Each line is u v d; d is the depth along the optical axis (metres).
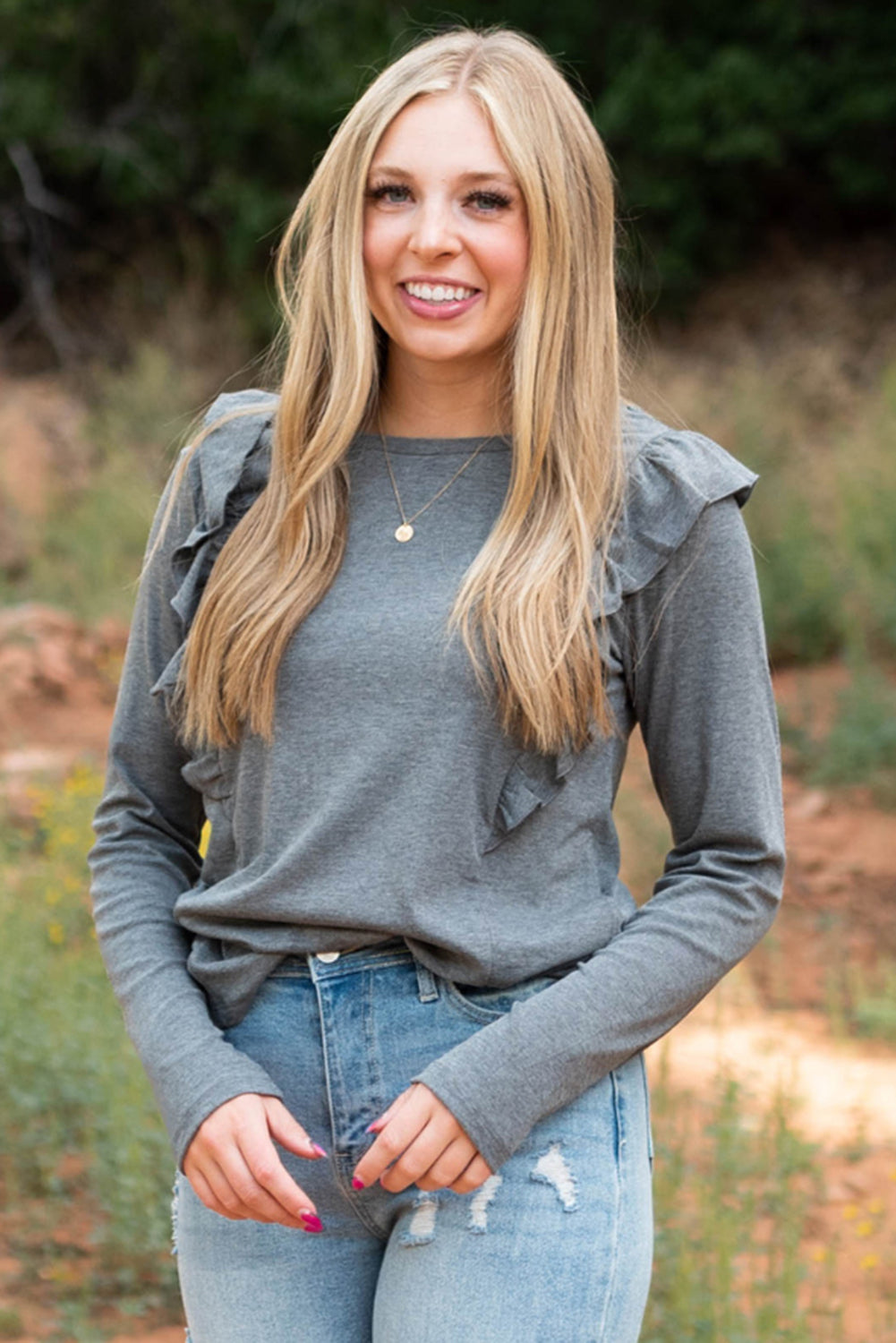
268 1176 1.98
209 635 2.19
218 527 2.27
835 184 18.06
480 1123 1.94
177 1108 2.04
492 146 2.16
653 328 17.78
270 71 17.89
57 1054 4.91
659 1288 4.05
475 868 2.09
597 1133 2.06
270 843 2.14
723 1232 4.08
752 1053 5.80
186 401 15.96
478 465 2.23
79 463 15.02
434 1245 2.02
